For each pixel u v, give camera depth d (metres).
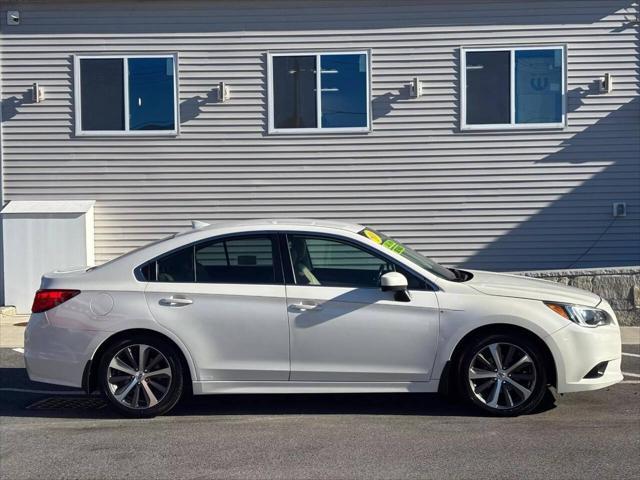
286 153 13.56
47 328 6.93
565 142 13.47
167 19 13.48
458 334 6.73
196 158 13.56
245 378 6.87
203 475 5.59
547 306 6.77
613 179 13.47
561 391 6.74
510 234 13.52
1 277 13.26
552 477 5.48
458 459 5.86
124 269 7.01
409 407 7.40
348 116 13.55
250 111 13.54
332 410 7.33
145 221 13.61
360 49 13.48
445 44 13.44
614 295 11.21
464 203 13.52
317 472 5.62
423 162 13.52
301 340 6.81
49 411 7.43
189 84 13.52
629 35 13.41
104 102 13.57
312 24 13.47
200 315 6.83
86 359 6.86
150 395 6.92
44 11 13.47
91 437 6.54
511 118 13.48
